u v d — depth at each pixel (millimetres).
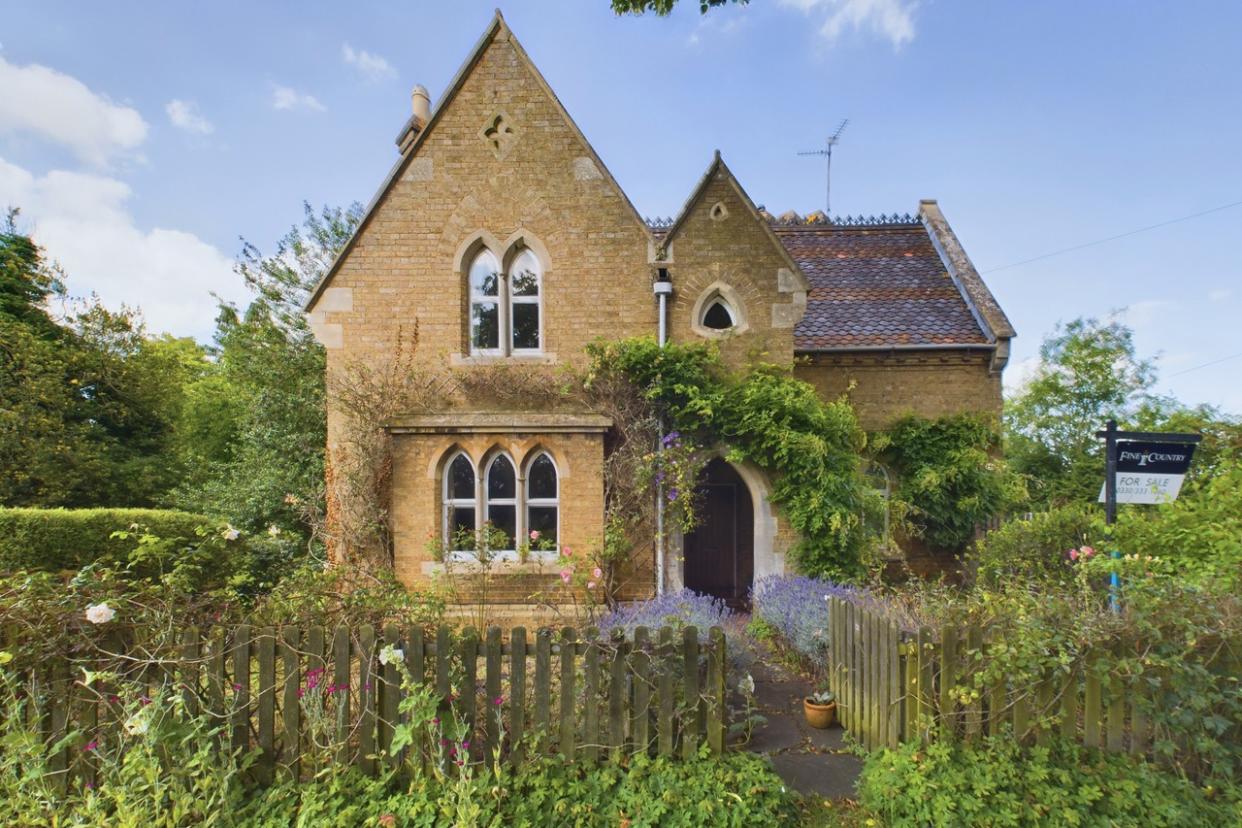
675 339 9602
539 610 8758
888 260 13883
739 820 3822
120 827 3369
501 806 3840
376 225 9500
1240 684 4000
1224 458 8703
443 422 8891
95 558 8000
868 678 4922
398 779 4059
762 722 5273
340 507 9258
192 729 3775
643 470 8977
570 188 9570
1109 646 4070
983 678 3922
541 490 9273
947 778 3883
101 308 15953
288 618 4371
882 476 11570
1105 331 16297
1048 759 3992
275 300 18812
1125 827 3611
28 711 3797
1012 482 11305
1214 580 4410
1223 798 3820
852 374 11547
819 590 7340
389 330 9500
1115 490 5906
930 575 11344
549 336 9570
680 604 6031
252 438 15969
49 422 13039
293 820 3777
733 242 9648
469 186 9523
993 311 11648
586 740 4219
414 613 4840
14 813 3584
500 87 9539
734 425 9141
